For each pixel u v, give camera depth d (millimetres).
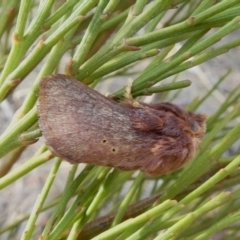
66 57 411
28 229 168
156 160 162
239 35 562
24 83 481
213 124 220
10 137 167
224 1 163
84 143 161
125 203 178
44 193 169
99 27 166
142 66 471
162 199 176
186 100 539
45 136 161
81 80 169
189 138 164
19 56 167
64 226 171
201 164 176
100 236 167
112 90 534
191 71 505
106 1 165
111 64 170
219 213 214
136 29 167
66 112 161
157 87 170
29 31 167
